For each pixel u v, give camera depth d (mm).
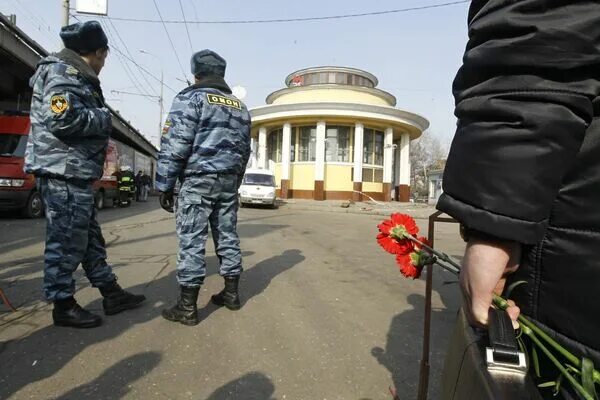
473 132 927
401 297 4621
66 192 3199
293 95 29953
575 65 844
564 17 857
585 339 911
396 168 33656
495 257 938
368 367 2883
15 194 11281
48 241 3232
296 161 29047
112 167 18578
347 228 12250
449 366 1134
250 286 4852
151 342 3152
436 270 6066
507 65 890
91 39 3264
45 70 3131
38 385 2488
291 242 8680
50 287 3252
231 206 3896
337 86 29078
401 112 28000
